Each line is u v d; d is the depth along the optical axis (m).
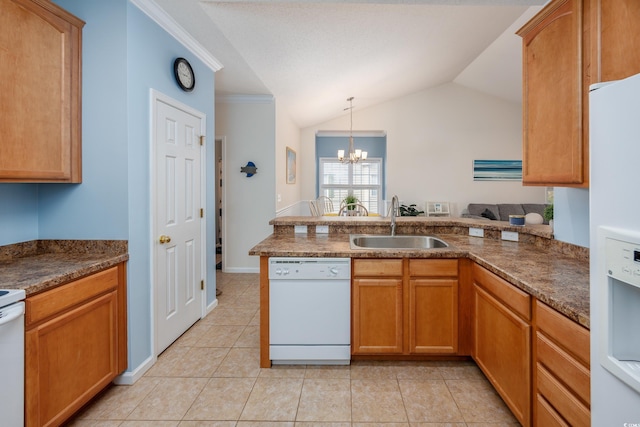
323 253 2.05
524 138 1.74
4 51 1.48
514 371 1.51
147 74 2.13
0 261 1.74
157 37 2.25
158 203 2.26
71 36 1.84
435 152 6.98
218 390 1.90
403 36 3.55
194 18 2.41
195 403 1.79
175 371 2.11
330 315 2.10
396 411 1.71
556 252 2.01
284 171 5.28
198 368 2.14
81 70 1.92
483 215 6.40
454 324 2.08
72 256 1.87
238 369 2.12
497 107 6.89
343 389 1.90
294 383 1.97
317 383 1.96
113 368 1.85
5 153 1.49
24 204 1.91
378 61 4.18
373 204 8.01
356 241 2.54
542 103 1.59
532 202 6.97
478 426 1.60
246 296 3.57
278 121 4.73
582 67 1.33
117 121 1.93
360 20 2.97
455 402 1.78
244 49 3.03
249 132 4.50
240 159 4.50
